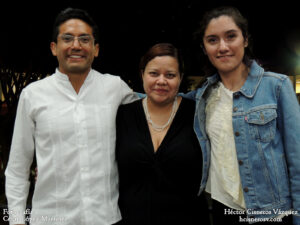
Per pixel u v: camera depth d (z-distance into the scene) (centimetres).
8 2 370
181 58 189
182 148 179
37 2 373
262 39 454
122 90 205
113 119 190
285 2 414
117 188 191
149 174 179
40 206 177
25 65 436
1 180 434
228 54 167
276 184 162
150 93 185
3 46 406
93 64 439
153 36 430
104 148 181
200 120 187
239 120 170
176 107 197
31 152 189
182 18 418
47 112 176
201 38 185
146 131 188
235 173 173
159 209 174
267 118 162
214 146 182
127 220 180
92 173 175
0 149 442
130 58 441
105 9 398
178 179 178
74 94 182
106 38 422
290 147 159
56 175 173
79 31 175
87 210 172
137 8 409
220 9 172
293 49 457
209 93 193
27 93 179
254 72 173
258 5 415
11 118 441
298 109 160
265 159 163
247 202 168
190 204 180
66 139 175
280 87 163
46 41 414
